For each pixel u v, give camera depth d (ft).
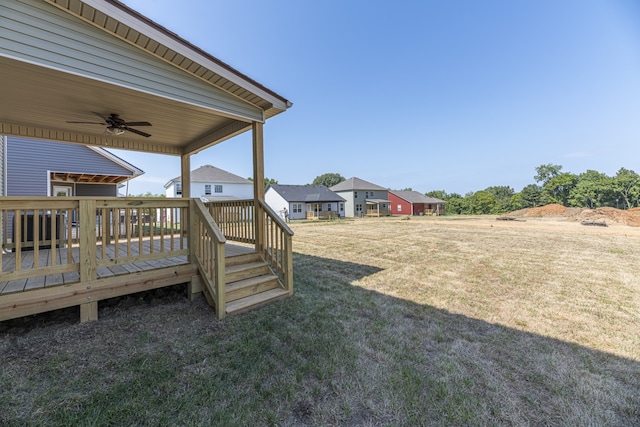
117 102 12.02
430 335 8.77
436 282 14.57
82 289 8.84
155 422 5.13
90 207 8.97
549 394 6.01
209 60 10.91
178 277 10.92
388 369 6.91
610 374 6.73
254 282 11.70
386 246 26.32
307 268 17.58
